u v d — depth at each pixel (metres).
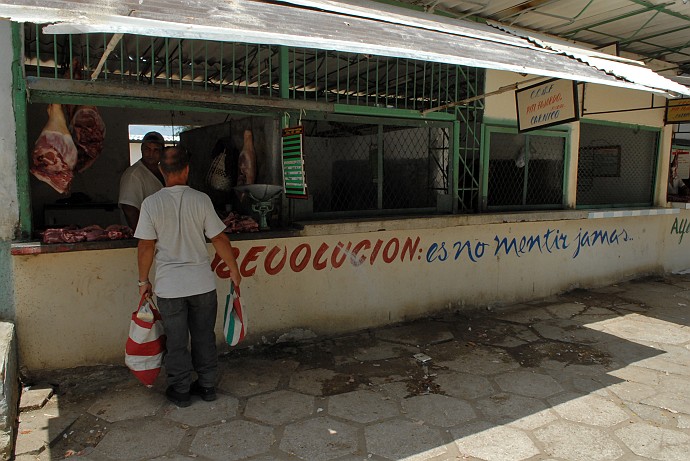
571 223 6.66
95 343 3.81
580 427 3.28
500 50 3.98
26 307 3.55
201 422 3.23
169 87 3.79
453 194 5.60
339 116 4.71
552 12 5.45
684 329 5.35
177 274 3.27
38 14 2.13
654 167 7.82
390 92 6.52
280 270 4.49
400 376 4.00
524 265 6.24
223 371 4.00
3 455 2.72
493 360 4.39
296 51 4.88
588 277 7.04
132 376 3.79
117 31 2.15
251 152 4.69
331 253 4.73
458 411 3.46
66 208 5.93
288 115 4.40
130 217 3.89
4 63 3.37
